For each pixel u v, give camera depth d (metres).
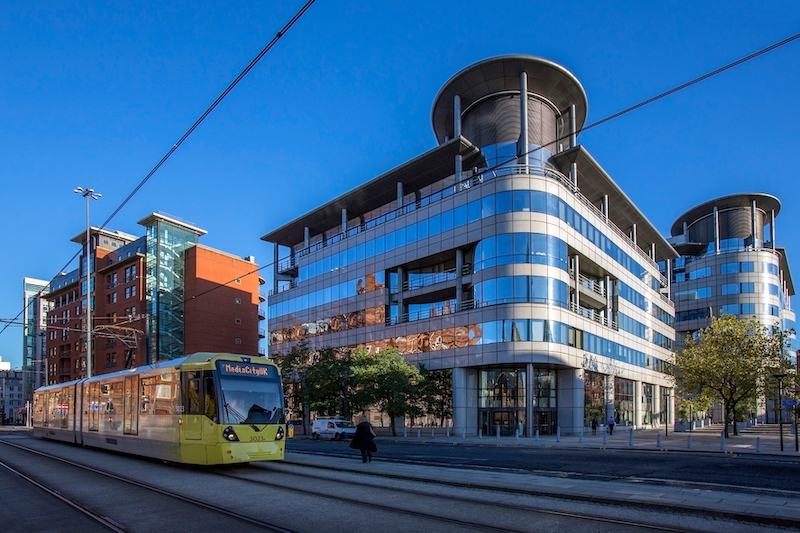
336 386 47.62
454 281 47.50
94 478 15.38
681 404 50.41
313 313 62.22
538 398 45.72
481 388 46.59
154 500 11.83
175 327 77.69
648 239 74.75
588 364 48.28
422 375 45.56
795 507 10.65
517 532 8.74
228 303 81.44
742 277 86.88
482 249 45.03
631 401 60.41
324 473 16.50
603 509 10.76
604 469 18.52
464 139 48.28
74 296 92.06
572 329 45.91
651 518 9.91
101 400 24.06
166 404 18.23
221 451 15.94
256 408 17.02
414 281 52.94
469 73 50.34
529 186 44.25
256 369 17.64
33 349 119.00
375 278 54.62
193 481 14.70
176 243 80.25
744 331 42.19
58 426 29.89
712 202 91.69
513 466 19.23
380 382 43.72
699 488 13.80
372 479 15.12
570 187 50.09
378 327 53.50
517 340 42.50
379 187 56.38
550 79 50.28
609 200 60.09
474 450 28.03
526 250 43.34
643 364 64.12
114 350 79.81
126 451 20.64
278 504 11.29
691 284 92.56
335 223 64.81
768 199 89.31
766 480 15.74
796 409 32.25
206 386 16.75
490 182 45.22
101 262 86.00
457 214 47.44
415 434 48.16
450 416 46.28
